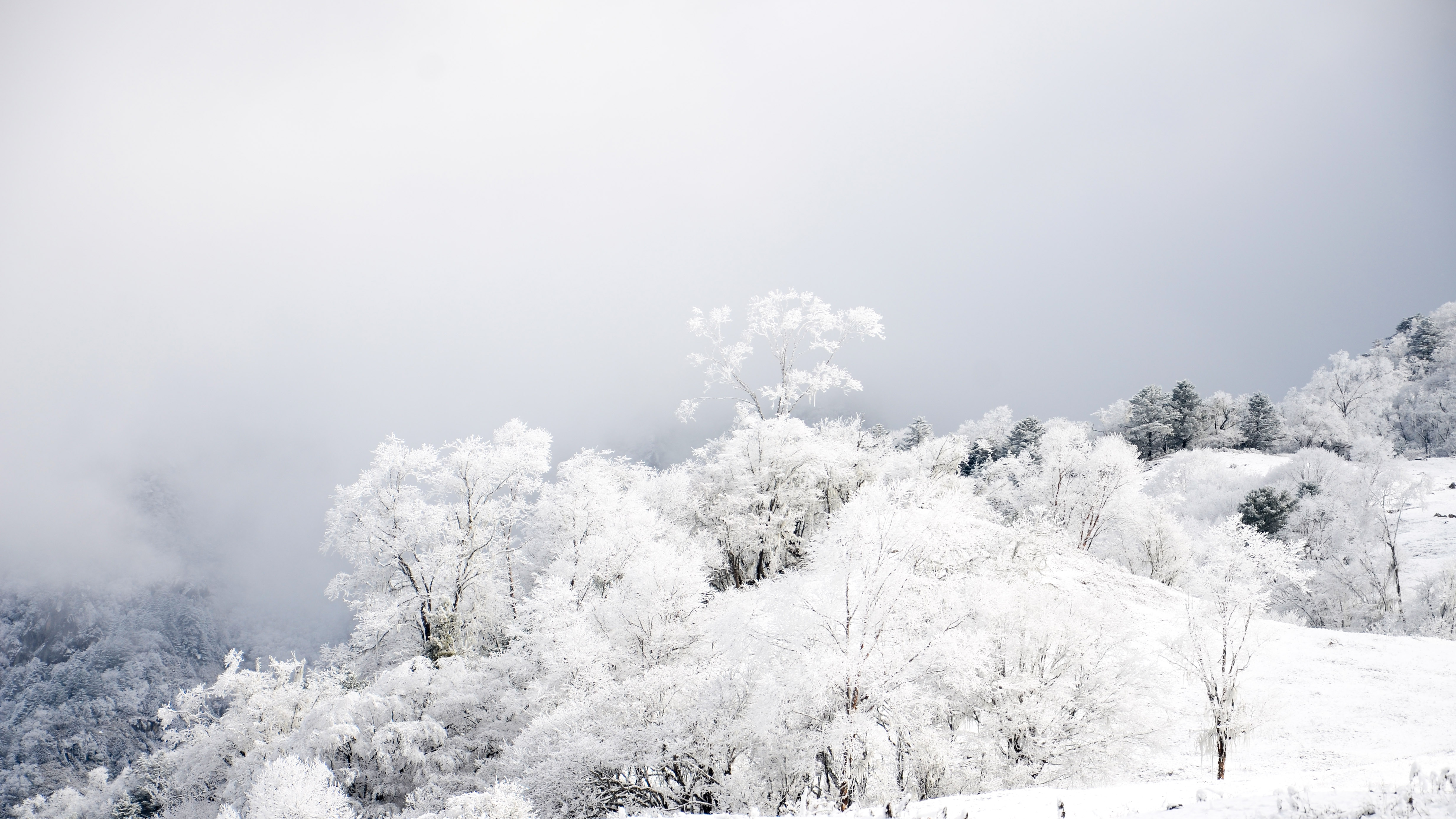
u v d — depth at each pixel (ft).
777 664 54.60
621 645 73.72
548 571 116.88
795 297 128.77
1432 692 84.84
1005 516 168.76
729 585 120.57
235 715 84.94
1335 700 83.46
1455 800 23.26
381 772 75.36
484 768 74.54
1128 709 62.28
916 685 56.13
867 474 135.33
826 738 49.60
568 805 53.67
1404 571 167.84
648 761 52.95
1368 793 27.55
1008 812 37.42
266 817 52.11
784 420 122.93
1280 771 67.51
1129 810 35.78
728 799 52.01
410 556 112.88
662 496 135.23
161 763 90.02
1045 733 60.54
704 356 130.11
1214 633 65.87
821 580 55.36
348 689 100.68
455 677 85.10
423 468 113.80
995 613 66.18
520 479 118.11
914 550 60.54
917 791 52.75
